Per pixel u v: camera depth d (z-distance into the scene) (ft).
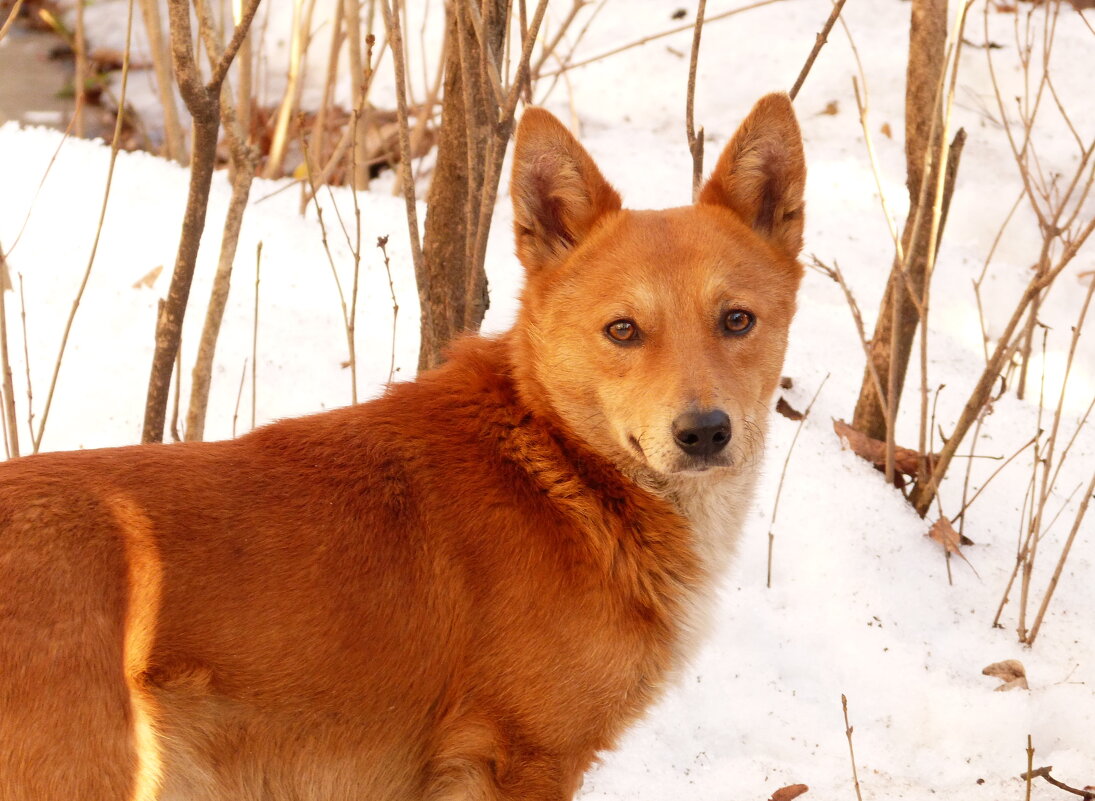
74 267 18.93
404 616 10.07
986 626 14.58
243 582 9.63
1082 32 28.14
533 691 10.22
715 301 10.81
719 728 13.06
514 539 10.31
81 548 9.22
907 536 15.81
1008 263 22.65
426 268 15.79
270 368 17.61
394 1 15.57
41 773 8.77
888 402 16.14
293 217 21.12
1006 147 25.14
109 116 28.04
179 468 10.01
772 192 11.72
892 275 16.49
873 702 13.51
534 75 23.13
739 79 27.68
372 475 10.37
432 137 25.70
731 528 11.57
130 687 9.23
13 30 32.73
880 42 28.35
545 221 11.50
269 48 30.01
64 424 16.26
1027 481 17.24
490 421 10.82
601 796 11.96
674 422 10.23
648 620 10.59
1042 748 12.82
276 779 10.01
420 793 10.68
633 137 26.25
